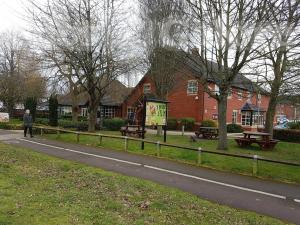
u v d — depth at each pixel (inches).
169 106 1579.7
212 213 276.2
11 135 906.1
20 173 388.2
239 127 1529.3
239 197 343.9
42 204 267.1
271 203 327.0
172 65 776.9
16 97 1802.4
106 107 1886.1
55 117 1298.0
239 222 257.4
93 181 367.6
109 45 890.7
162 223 243.8
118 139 779.4
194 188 374.0
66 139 822.5
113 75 956.6
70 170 430.3
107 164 503.2
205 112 1491.1
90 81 938.1
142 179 402.9
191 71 836.0
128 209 271.9
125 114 1806.1
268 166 504.1
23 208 254.2
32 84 1640.0
